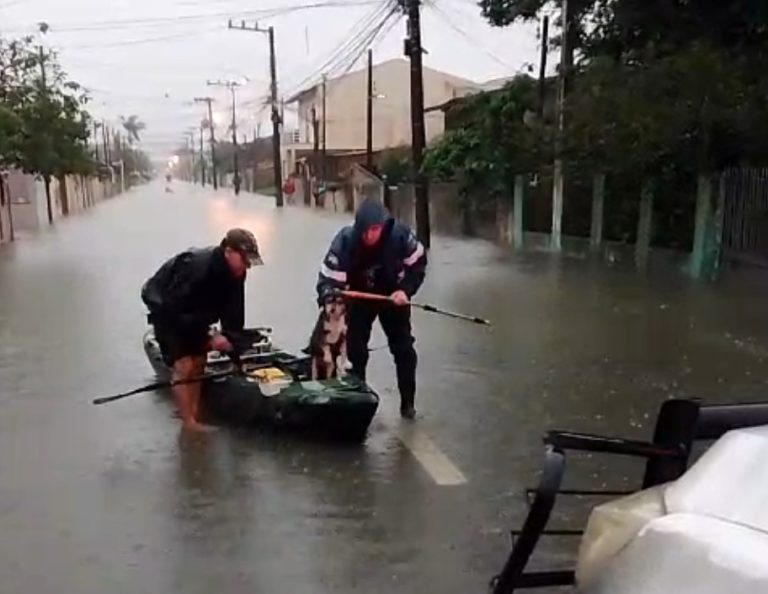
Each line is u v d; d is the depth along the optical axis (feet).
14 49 111.24
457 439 21.53
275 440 21.13
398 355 23.31
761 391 26.45
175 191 325.21
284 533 15.99
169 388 24.23
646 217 59.72
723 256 52.70
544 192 77.97
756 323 37.42
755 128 48.62
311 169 201.67
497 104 84.12
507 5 66.49
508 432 22.17
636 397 25.72
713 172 52.85
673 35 47.55
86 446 21.01
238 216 134.31
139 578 14.32
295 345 33.32
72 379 27.66
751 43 44.27
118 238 90.38
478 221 91.45
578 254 69.41
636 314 40.04
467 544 15.52
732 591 6.35
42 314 40.32
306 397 20.48
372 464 19.62
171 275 21.95
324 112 183.42
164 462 19.77
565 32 65.46
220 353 23.73
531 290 48.55
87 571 14.58
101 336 34.71
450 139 94.32
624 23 47.75
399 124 210.59
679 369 29.19
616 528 7.47
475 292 47.83
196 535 15.93
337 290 22.15
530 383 27.22
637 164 56.49
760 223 49.16
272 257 67.05
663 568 6.75
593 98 57.41
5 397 25.58
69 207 155.74
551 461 8.20
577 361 30.32
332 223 114.01
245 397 21.65
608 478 18.54
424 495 17.83
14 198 110.83
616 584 7.05
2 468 19.54
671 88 50.11
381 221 22.25
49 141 115.34
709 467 7.31
